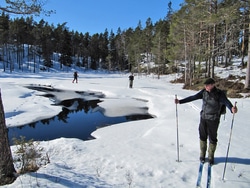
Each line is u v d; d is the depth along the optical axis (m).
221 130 7.76
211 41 24.83
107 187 4.09
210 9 21.41
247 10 17.44
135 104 17.75
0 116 4.04
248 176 4.57
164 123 9.85
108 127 11.16
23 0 4.63
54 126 11.94
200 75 30.28
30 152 4.95
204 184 4.34
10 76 46.00
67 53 74.19
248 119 9.47
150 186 4.33
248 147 6.11
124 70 83.50
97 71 77.94
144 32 68.75
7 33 54.59
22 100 17.80
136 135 9.03
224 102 4.57
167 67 50.62
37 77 46.09
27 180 3.93
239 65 30.56
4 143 4.07
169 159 5.59
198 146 6.43
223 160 5.29
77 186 3.87
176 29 29.77
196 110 12.70
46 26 77.75
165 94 20.22
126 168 5.21
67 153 6.34
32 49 67.38
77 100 19.80
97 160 5.77
